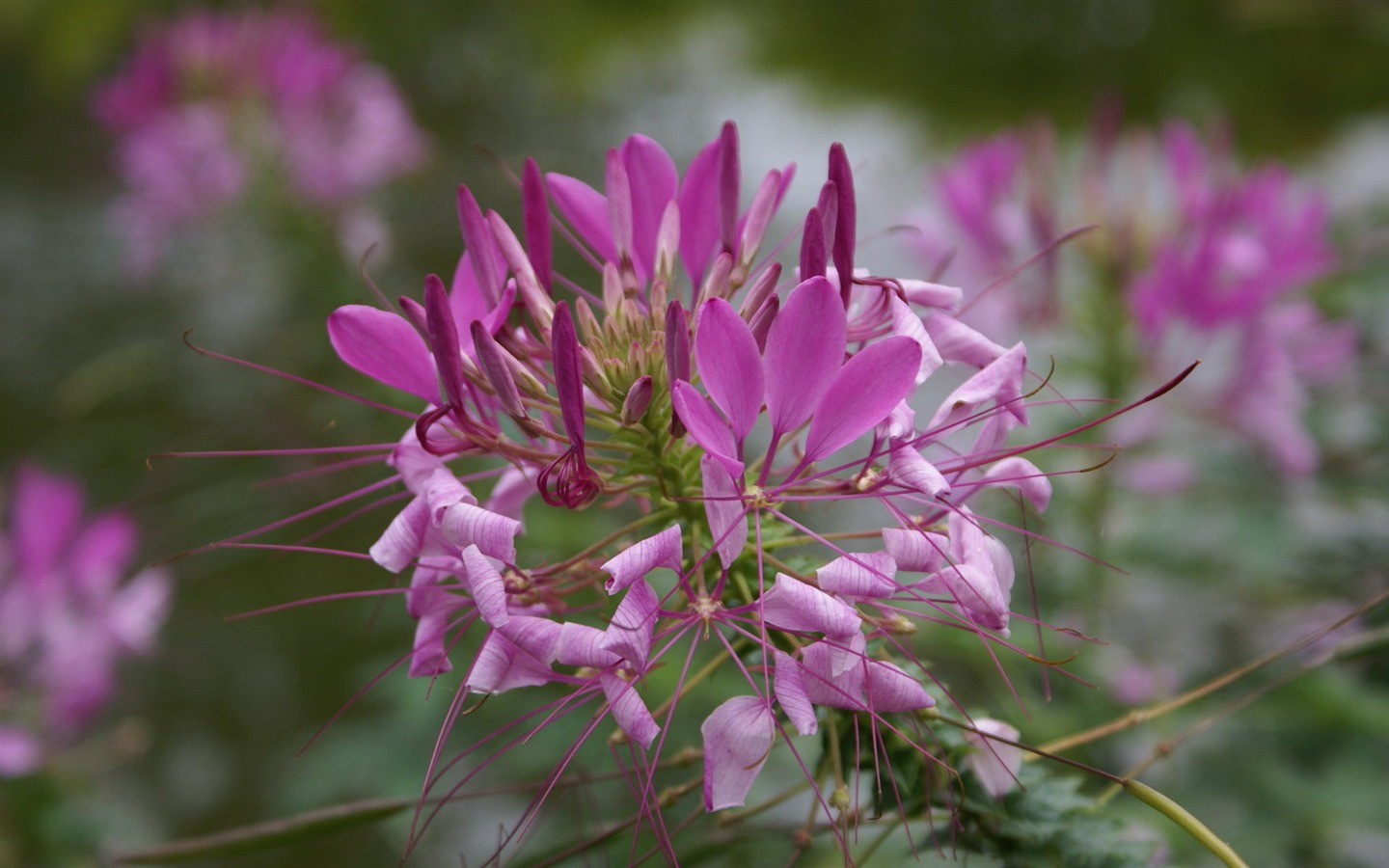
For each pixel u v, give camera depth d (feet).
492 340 1.41
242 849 1.50
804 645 1.43
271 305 3.78
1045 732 1.94
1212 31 5.71
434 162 4.09
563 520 2.40
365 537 3.11
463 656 2.28
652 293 1.50
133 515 3.78
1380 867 2.05
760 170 5.51
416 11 5.91
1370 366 2.62
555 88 6.10
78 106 5.99
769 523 1.49
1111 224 2.34
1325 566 2.50
